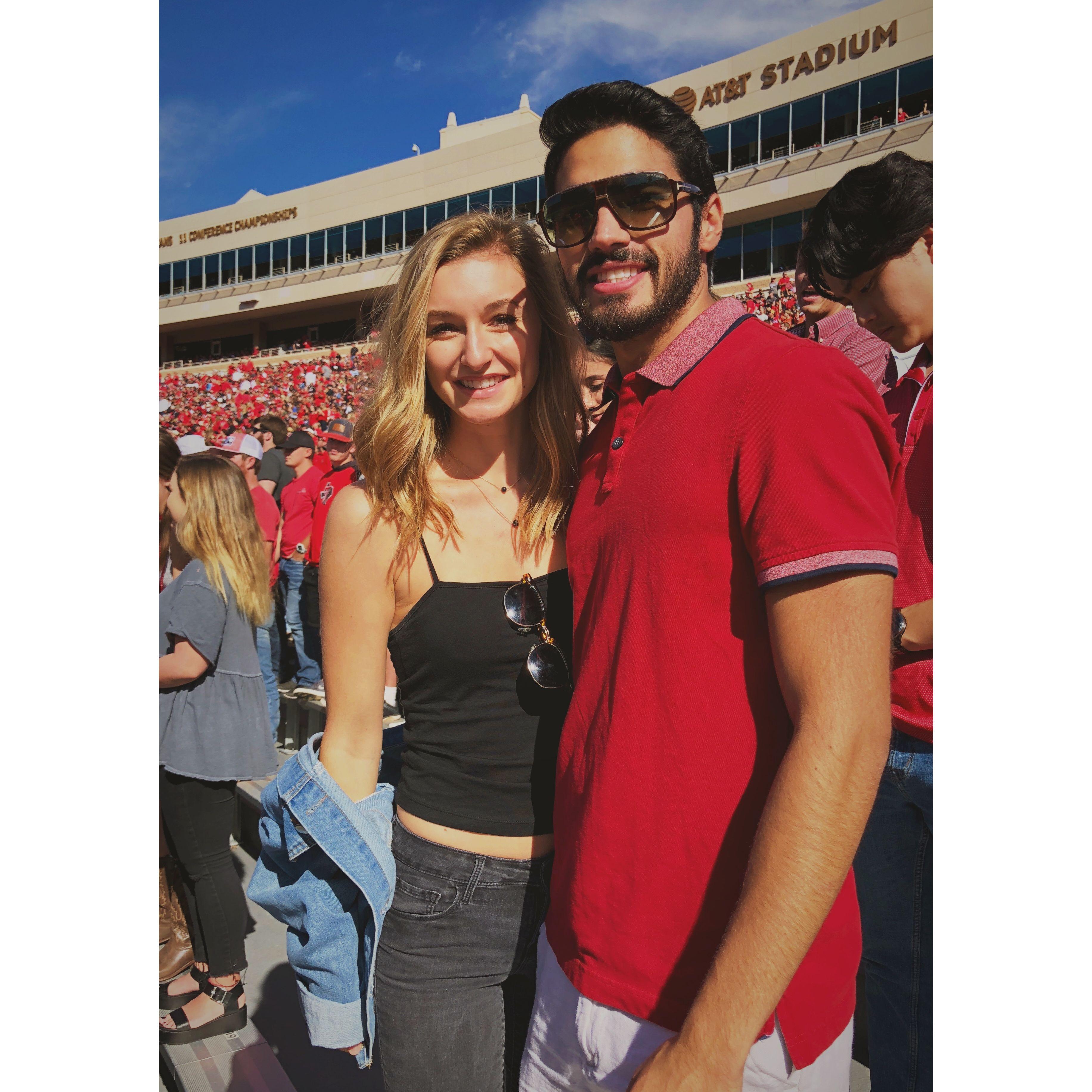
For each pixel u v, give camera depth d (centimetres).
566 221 113
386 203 2747
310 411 2109
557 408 137
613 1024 101
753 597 93
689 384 100
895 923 162
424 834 133
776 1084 95
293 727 443
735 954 81
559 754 114
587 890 103
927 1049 158
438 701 134
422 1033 131
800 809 80
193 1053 233
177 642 231
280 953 287
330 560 131
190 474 237
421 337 129
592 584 110
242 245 3195
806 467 84
